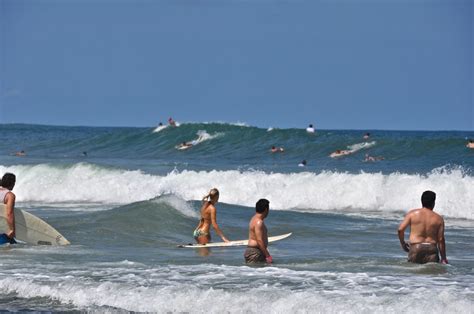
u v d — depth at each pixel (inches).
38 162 3570.4
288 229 1440.7
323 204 2081.7
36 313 755.4
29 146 4852.4
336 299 727.1
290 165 3206.2
